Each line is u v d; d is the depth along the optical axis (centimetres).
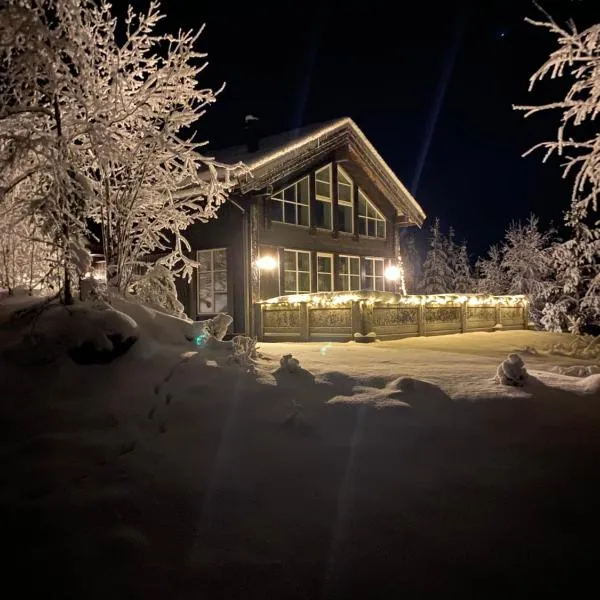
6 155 678
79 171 672
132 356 579
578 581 280
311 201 1677
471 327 1477
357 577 286
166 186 819
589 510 346
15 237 772
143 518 340
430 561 298
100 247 792
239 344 650
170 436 443
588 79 633
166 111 818
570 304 2423
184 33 810
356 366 648
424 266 3759
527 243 2991
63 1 671
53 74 641
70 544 315
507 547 309
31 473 390
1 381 512
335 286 1772
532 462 405
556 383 574
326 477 385
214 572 290
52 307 633
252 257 1448
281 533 324
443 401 506
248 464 402
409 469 394
